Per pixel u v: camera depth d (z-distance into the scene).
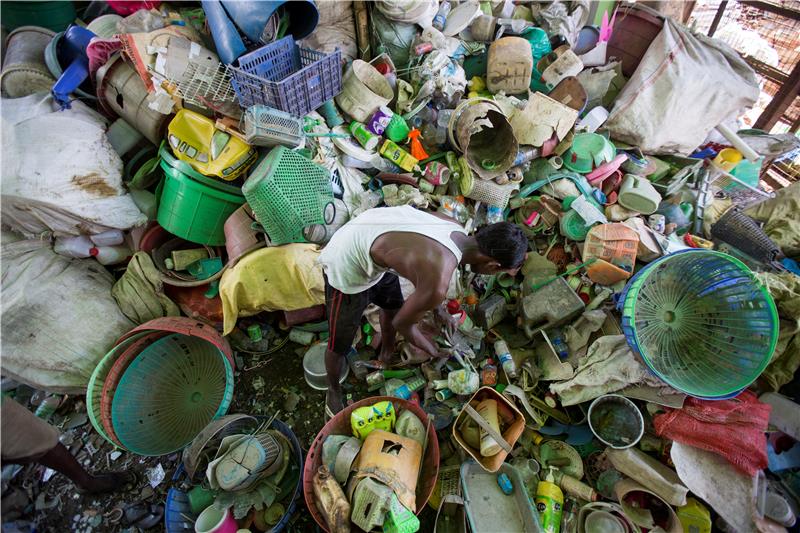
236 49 2.08
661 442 2.02
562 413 2.20
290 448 1.98
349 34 2.87
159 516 1.92
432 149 2.81
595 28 3.50
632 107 2.98
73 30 2.24
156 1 2.49
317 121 2.44
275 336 2.56
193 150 2.12
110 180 2.21
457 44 2.93
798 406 2.03
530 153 2.74
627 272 2.32
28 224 2.08
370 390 2.37
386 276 1.87
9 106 2.11
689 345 2.09
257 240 2.25
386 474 1.60
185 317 2.30
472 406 1.94
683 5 4.04
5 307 1.95
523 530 1.75
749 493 1.79
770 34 3.73
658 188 2.98
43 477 2.01
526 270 2.62
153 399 2.16
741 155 3.08
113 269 2.47
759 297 1.85
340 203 2.47
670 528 1.78
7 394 2.21
